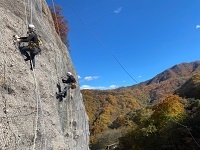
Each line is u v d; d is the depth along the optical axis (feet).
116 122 346.54
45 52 50.62
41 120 39.93
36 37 41.75
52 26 65.67
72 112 56.65
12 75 36.96
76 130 57.06
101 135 296.51
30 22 49.96
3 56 36.78
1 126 32.04
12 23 42.83
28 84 39.60
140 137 166.09
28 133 35.86
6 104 33.96
